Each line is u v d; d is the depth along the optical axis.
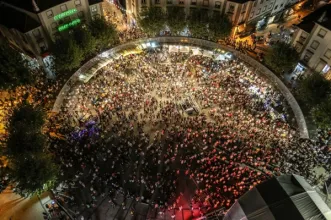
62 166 40.44
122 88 50.78
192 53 56.91
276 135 44.12
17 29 49.75
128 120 46.50
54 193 38.03
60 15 52.34
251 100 48.84
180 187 39.19
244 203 26.98
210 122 46.28
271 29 68.50
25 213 35.88
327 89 43.66
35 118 39.03
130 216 36.44
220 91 50.59
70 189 38.72
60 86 48.84
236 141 43.72
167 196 38.12
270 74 50.62
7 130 39.56
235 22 60.00
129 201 37.75
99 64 52.53
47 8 49.47
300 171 39.78
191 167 41.22
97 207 37.12
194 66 55.53
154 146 43.53
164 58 56.69
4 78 45.72
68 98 48.31
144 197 38.09
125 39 60.12
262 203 26.03
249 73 52.56
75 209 36.84
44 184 34.97
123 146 42.94
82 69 50.75
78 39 50.38
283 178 27.59
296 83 52.66
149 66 55.28
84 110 47.44
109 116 46.53
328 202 33.78
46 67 55.88
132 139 44.03
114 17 69.81
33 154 35.97
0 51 45.41
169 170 40.62
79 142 43.03
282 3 66.56
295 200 25.55
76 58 48.16
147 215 36.53
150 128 45.75
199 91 51.03
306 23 51.06
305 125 43.25
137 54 56.59
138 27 63.50
